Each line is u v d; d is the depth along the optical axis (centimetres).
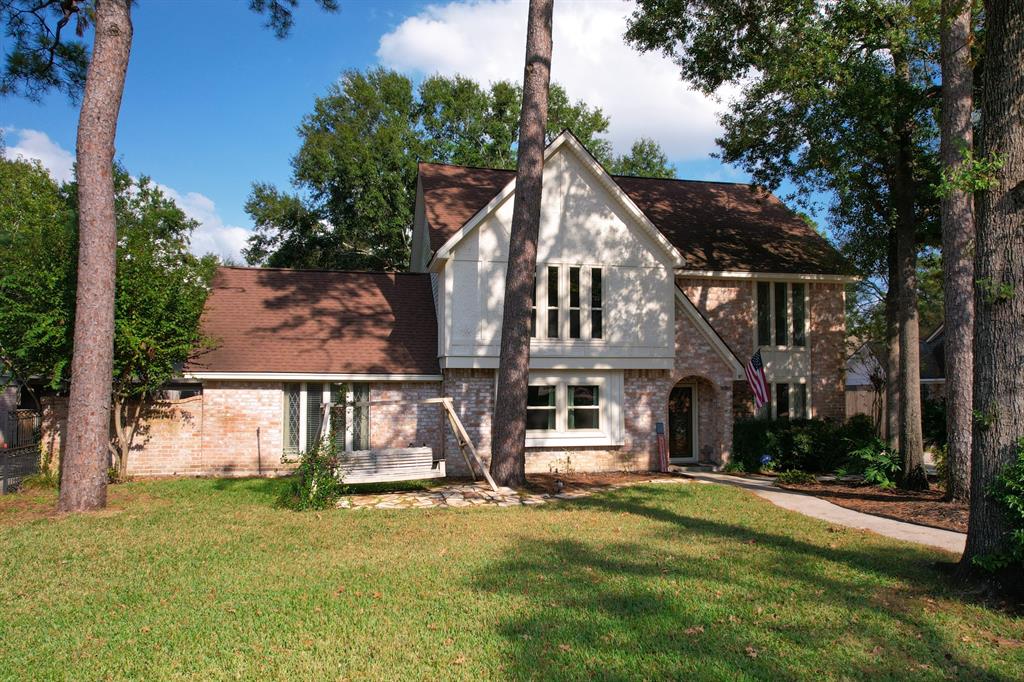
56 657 546
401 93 4094
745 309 2212
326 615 643
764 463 1898
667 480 1678
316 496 1241
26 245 1742
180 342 1571
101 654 552
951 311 1360
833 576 786
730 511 1220
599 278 1850
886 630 612
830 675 519
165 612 652
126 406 1678
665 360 1872
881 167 1720
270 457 1730
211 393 1716
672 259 1891
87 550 898
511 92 4147
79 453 1205
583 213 1841
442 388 1834
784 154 1914
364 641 580
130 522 1090
